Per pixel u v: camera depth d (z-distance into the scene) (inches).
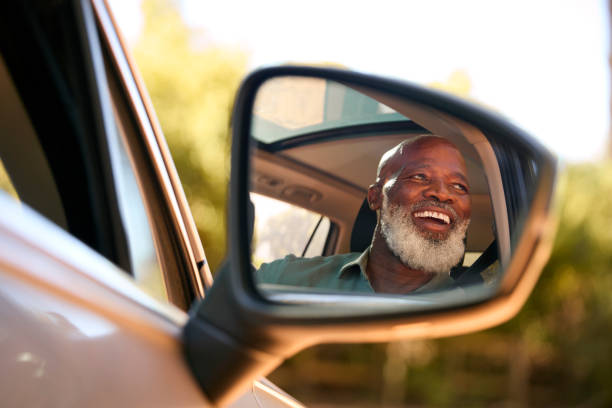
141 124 56.6
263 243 46.0
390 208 50.8
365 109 51.8
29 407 29.8
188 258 58.9
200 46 451.2
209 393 40.1
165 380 37.8
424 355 548.1
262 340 37.8
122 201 49.3
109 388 33.9
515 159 40.9
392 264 49.9
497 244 46.1
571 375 562.6
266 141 47.7
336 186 52.0
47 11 48.1
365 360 539.2
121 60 55.6
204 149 408.5
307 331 36.4
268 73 47.4
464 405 545.6
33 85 47.2
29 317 31.0
